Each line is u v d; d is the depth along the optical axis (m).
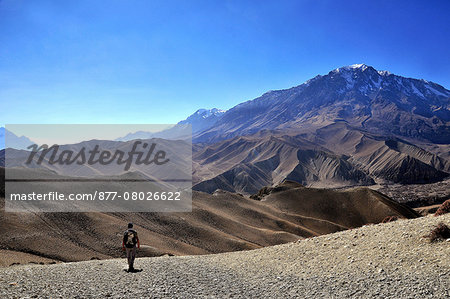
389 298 9.51
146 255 50.53
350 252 15.05
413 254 12.66
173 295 10.64
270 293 11.02
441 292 9.30
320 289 11.10
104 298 10.08
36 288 10.78
